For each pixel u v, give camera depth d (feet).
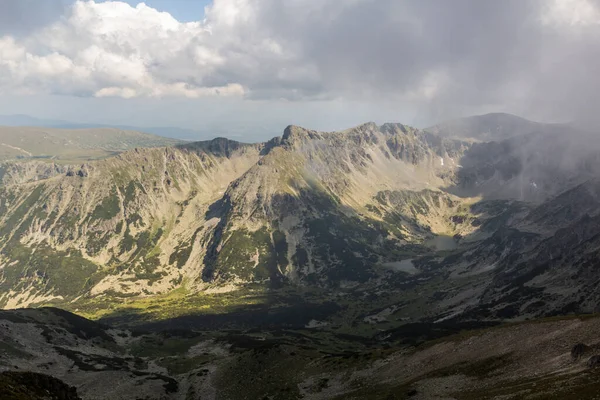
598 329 380.37
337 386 541.34
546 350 388.78
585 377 293.84
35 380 393.91
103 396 570.46
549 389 295.69
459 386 387.34
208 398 608.19
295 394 550.36
